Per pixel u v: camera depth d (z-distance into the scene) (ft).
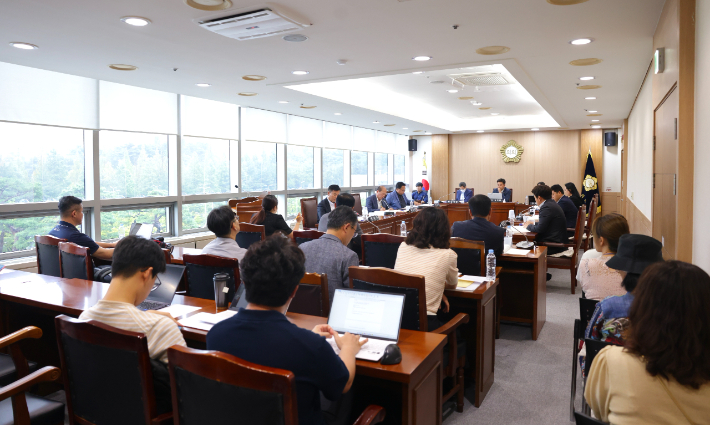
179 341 5.71
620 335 6.23
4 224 17.21
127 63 16.70
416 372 5.96
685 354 3.86
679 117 8.79
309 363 4.66
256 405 4.22
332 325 7.03
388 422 7.21
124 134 21.88
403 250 9.69
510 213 23.43
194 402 4.63
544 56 16.25
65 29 12.74
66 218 13.39
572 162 45.11
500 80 26.17
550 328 15.07
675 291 3.99
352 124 39.19
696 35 8.58
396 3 11.07
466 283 10.41
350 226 9.55
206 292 9.76
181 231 24.85
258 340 4.71
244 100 25.85
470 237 13.09
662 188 11.40
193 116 25.21
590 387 4.59
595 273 9.09
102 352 5.45
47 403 6.54
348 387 5.36
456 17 12.10
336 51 15.39
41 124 17.93
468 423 9.13
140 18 11.90
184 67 17.49
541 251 14.76
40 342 10.24
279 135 31.65
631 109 30.30
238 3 11.02
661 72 11.50
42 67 17.11
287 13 11.69
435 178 49.62
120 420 5.51
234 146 28.25
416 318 8.06
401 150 50.98
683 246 8.74
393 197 34.71
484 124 44.68
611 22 12.61
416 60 16.61
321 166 36.60
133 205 22.31
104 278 12.01
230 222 10.77
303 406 4.69
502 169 47.57
